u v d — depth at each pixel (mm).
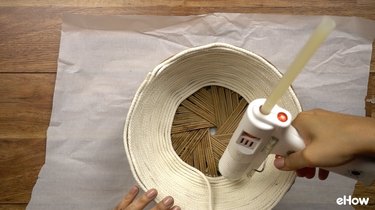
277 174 573
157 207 532
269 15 648
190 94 633
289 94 555
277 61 642
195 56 577
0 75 632
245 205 576
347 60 645
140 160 568
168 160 610
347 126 441
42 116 629
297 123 474
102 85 636
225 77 626
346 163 452
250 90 620
